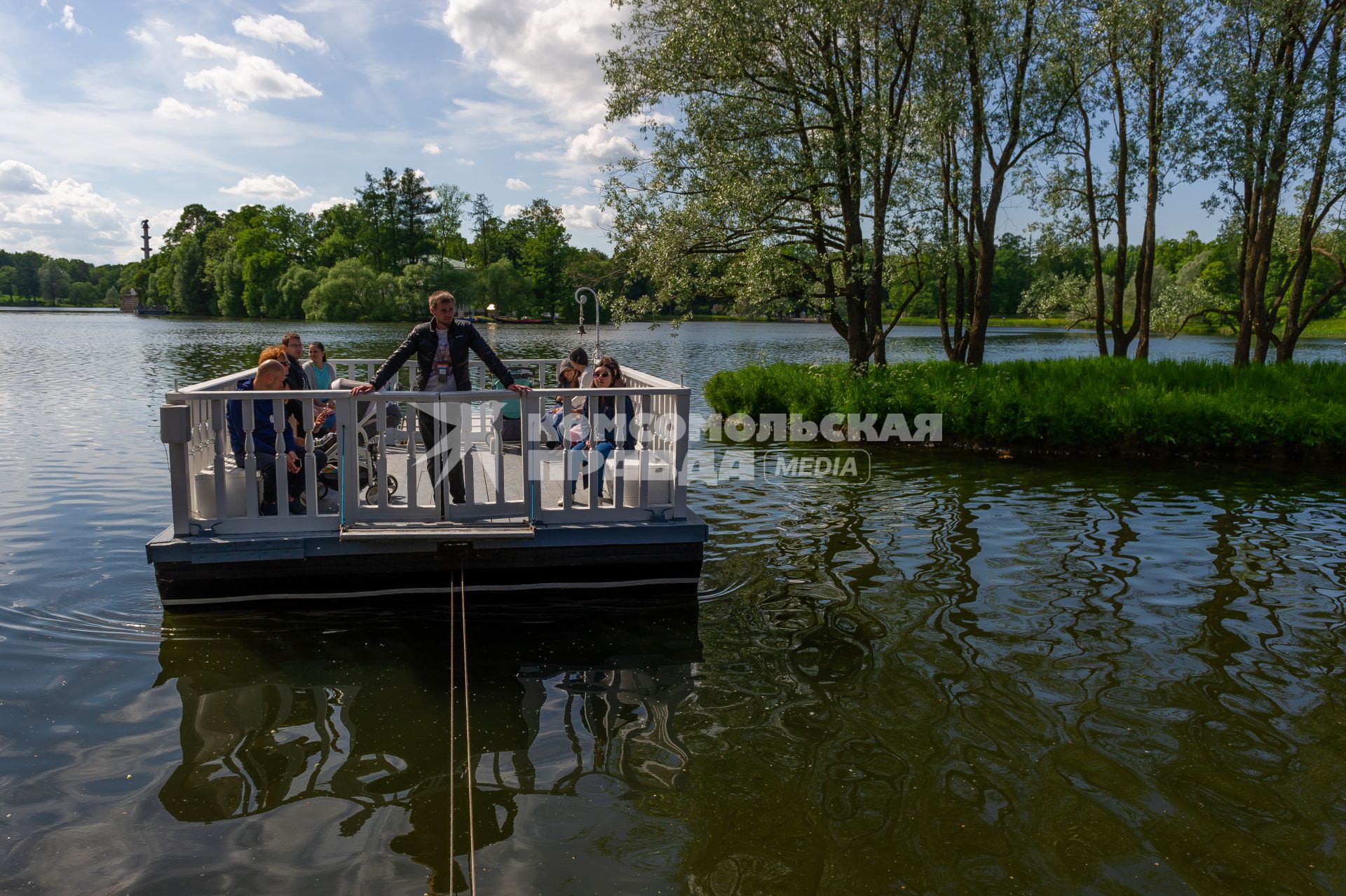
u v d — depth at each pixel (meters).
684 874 3.57
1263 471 13.41
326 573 6.50
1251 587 7.50
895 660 5.88
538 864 3.62
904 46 18.88
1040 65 20.30
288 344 7.99
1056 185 23.75
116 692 5.17
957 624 6.57
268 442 6.50
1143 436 14.89
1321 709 5.21
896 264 19.50
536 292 98.56
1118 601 7.12
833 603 7.02
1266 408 14.91
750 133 18.27
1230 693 5.42
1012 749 4.67
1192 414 14.79
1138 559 8.31
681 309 19.70
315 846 3.72
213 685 5.30
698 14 18.06
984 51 19.47
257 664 5.62
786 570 7.89
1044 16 19.56
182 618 6.32
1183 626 6.56
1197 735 4.86
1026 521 9.88
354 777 4.30
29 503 9.64
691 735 4.80
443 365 6.65
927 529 9.44
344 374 13.30
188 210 129.62
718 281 19.19
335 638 6.05
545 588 6.88
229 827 3.84
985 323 21.03
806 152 18.55
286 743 4.62
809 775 4.37
